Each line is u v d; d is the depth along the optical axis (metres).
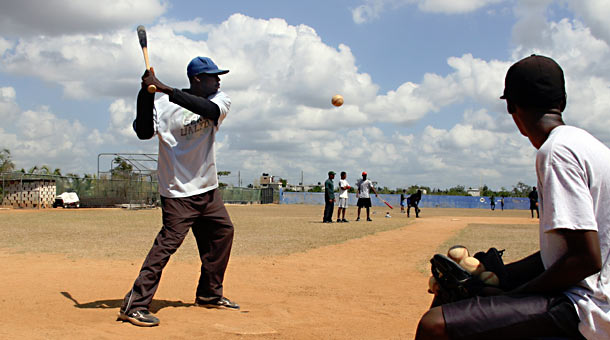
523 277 2.46
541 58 2.22
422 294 5.67
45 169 40.25
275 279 6.52
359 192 20.38
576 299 1.96
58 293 5.23
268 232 13.88
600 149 2.01
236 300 5.18
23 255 8.38
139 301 4.09
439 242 11.34
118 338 3.62
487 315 2.01
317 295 5.55
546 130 2.16
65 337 3.58
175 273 6.86
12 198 32.88
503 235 13.61
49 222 17.56
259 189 58.03
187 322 4.17
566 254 1.90
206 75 4.55
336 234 13.24
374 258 8.62
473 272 2.38
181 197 4.35
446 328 2.04
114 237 11.86
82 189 34.69
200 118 4.43
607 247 1.95
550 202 1.95
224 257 4.73
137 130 4.25
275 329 4.03
